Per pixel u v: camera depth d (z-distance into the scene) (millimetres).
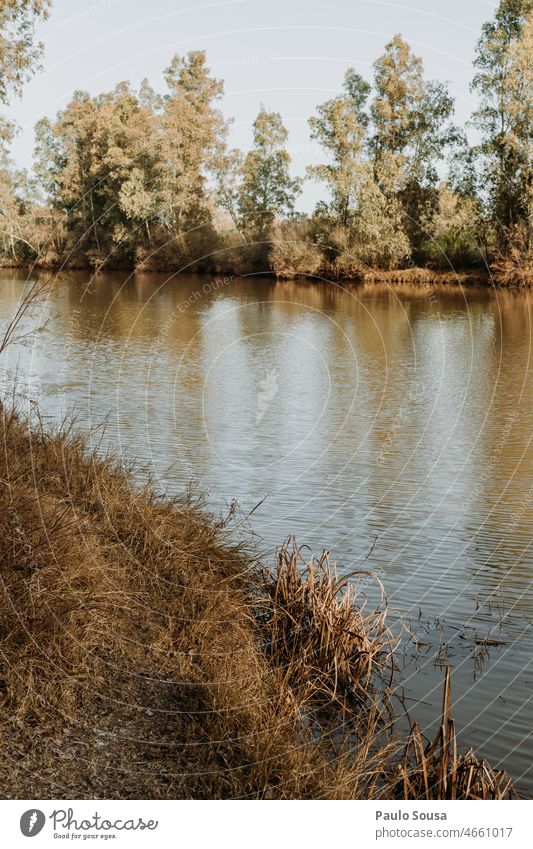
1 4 16297
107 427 12789
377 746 5031
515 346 22172
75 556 5953
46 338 22938
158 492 9227
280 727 4789
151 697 4949
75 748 4375
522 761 4879
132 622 5754
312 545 8156
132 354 21016
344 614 6133
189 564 6859
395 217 37156
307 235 37188
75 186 45500
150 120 42031
